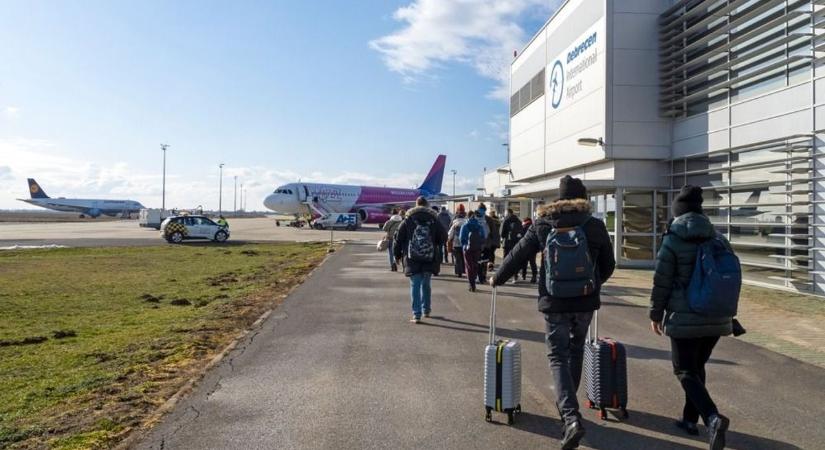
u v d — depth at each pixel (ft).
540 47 77.25
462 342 24.95
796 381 19.38
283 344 24.59
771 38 43.29
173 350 23.71
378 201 198.08
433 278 48.62
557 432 15.01
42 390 18.63
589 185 57.00
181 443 14.19
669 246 13.93
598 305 14.74
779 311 33.01
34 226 204.54
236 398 17.56
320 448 13.92
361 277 49.44
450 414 16.24
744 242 45.98
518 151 88.79
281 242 106.73
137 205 392.68
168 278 51.19
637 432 14.99
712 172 49.01
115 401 17.44
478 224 40.32
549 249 14.51
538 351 23.48
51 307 35.73
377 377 19.72
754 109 44.32
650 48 55.83
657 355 22.72
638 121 55.67
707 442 14.37
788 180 40.47
